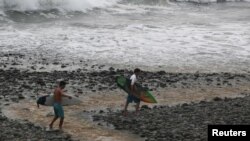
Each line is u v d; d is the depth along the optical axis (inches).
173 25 3006.9
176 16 3479.3
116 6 3737.7
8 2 3139.8
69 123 1203.2
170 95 1501.0
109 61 1999.3
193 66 1967.3
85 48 2228.1
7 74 1674.5
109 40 2436.0
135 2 3961.6
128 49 2250.2
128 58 2069.4
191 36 2645.2
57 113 1133.7
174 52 2226.9
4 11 3063.5
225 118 1179.9
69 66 1873.8
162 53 2197.3
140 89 1282.0
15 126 1142.3
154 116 1235.2
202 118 1189.1
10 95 1428.4
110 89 1545.3
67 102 1203.2
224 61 2086.6
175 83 1648.6
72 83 1592.0
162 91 1541.6
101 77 1692.9
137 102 1278.3
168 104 1398.9
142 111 1302.9
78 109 1334.9
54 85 1562.5
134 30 2751.0
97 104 1387.8
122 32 2674.7
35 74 1700.3
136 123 1177.4
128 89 1262.3
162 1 4116.6
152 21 3149.6
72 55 2078.0
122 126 1157.7
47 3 3302.2
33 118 1238.3
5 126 1135.6
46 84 1572.3
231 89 1608.0
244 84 1689.2
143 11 3646.7
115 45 2325.3
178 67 1939.0
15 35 2439.7
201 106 1338.6
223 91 1577.3
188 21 3225.9
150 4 3993.6
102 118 1240.2
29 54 2053.4
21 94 1443.2
